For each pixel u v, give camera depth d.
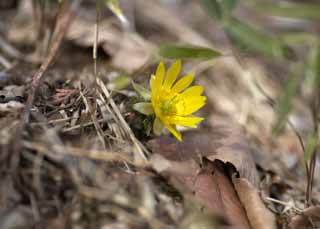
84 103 0.39
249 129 0.48
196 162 0.39
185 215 0.37
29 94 0.38
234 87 0.52
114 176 0.37
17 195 0.35
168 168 0.38
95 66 0.40
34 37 0.48
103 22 0.50
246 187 0.38
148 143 0.39
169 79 0.39
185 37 0.56
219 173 0.39
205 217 0.37
